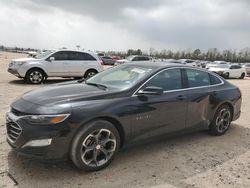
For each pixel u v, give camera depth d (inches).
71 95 167.9
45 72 552.4
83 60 590.2
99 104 163.6
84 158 159.2
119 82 193.5
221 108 239.3
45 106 153.9
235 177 168.2
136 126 179.5
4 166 162.9
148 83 189.3
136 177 160.4
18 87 482.0
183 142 222.2
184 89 210.1
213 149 211.3
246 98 484.4
